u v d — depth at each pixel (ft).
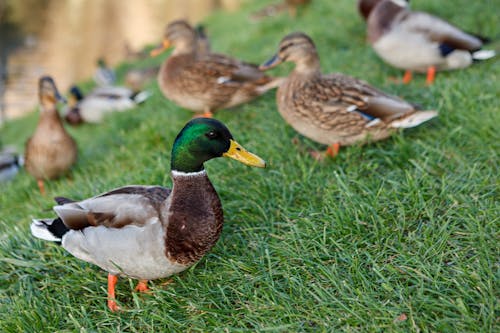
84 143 38.91
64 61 109.19
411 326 12.52
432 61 26.27
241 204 18.63
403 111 19.44
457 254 14.40
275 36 46.88
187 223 13.85
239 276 15.31
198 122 14.08
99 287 15.96
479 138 19.90
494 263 13.94
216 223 14.37
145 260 13.88
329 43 38.17
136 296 14.67
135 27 137.69
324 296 13.79
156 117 31.19
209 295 14.92
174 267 14.17
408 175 17.28
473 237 14.76
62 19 139.64
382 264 14.84
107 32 133.08
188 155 14.02
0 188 30.17
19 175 35.14
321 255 15.46
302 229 16.60
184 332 13.93
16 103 81.92
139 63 82.69
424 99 23.86
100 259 14.38
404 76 28.45
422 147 19.98
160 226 13.76
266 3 78.38
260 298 14.43
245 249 16.37
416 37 25.86
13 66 102.01
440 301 13.11
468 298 12.94
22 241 18.63
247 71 26.94
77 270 16.62
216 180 20.21
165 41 28.58
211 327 13.82
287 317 13.66
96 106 46.70
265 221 17.63
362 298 13.47
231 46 51.39
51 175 27.66
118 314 14.82
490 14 33.73
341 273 14.73
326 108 19.99
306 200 18.40
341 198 17.34
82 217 14.47
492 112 21.13
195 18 139.64
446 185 17.21
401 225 16.03
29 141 27.20
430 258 14.61
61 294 15.79
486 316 12.37
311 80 20.83
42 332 14.52
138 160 25.70
